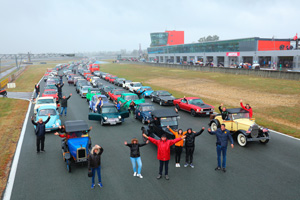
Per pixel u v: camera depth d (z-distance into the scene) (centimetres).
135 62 11119
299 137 1417
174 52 11050
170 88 3772
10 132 1541
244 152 1199
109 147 1288
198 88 3644
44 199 787
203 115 2020
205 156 1154
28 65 14062
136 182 899
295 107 2188
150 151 1232
